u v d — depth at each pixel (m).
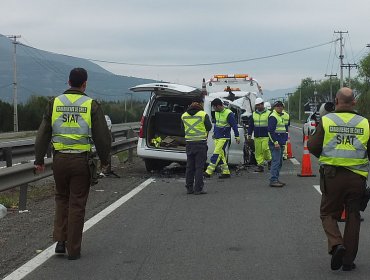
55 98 6.32
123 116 90.00
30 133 54.03
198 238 7.11
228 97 17.84
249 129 14.72
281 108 11.71
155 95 13.59
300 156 19.95
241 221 8.16
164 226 7.83
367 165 5.73
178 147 13.41
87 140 6.23
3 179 8.09
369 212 8.90
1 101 64.38
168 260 6.12
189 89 13.10
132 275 5.58
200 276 5.54
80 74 6.34
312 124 26.39
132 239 7.08
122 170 14.95
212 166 13.16
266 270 5.73
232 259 6.14
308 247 6.65
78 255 6.18
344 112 5.79
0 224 7.93
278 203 9.72
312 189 11.38
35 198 10.41
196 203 9.73
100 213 8.75
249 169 15.36
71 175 6.19
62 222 6.36
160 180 12.86
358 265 5.92
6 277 5.51
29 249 6.57
